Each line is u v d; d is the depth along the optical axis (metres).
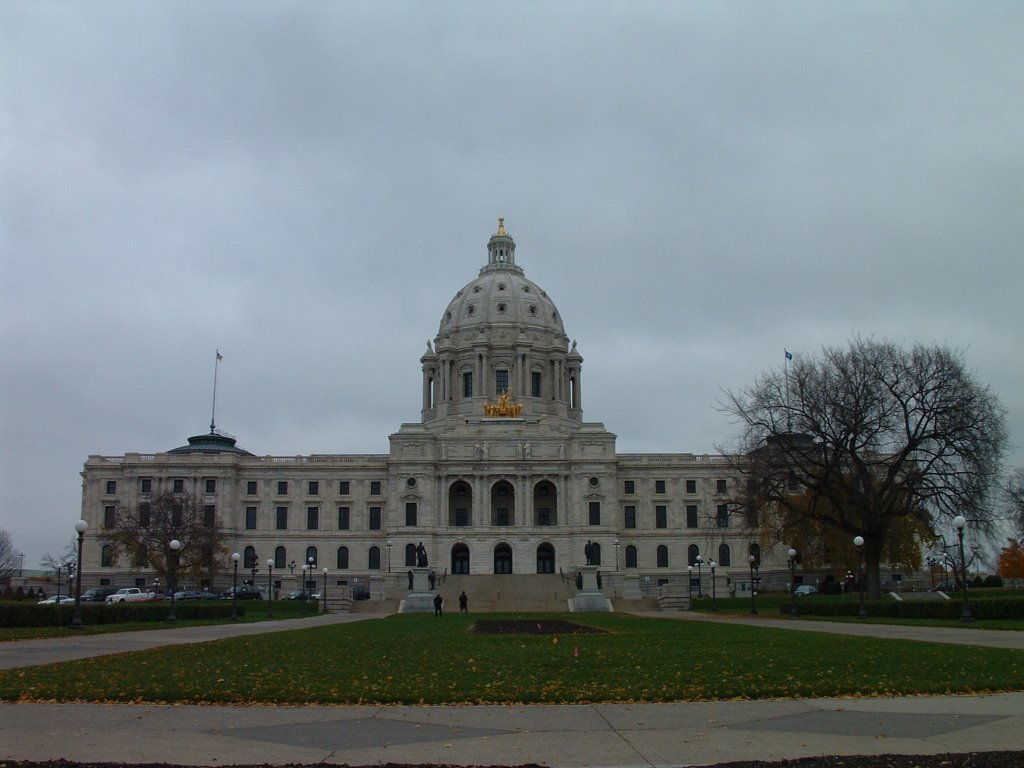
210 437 194.50
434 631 61.97
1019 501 120.62
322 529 180.62
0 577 178.75
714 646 43.22
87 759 18.06
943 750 18.41
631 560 179.38
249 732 20.83
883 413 85.88
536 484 180.88
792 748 18.81
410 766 17.50
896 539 102.25
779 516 102.69
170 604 90.12
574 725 21.53
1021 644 42.12
